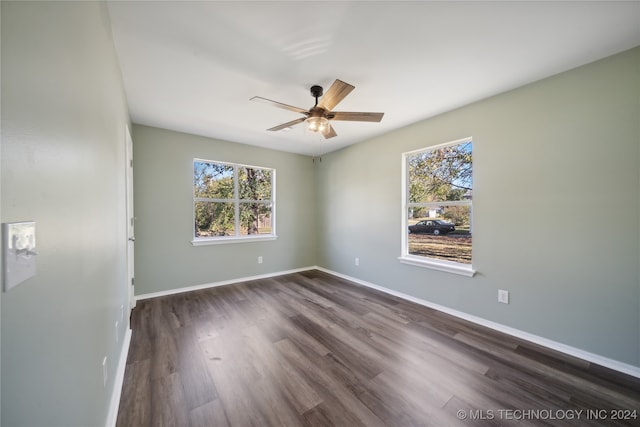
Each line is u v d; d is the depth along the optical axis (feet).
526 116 7.65
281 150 15.52
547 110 7.25
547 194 7.29
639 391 5.49
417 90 7.98
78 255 2.96
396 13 4.90
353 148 14.02
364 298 11.39
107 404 4.36
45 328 2.12
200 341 7.57
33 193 1.93
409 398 5.31
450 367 6.35
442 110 9.50
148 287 11.22
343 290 12.53
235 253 13.76
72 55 2.83
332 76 7.16
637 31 5.40
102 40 4.32
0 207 1.52
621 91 6.13
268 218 15.33
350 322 8.91
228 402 5.17
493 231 8.41
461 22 5.15
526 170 7.66
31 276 1.88
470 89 7.94
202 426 4.59
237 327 8.48
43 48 2.14
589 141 6.59
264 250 14.85
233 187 13.97
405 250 11.57
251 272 14.34
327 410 4.99
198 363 6.48
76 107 2.94
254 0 4.56
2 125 1.56
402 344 7.44
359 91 8.03
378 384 5.73
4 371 1.56
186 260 12.22
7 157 1.61
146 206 11.15
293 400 5.24
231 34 5.46
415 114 9.86
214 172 13.33
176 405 5.07
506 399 5.28
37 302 1.99
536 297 7.52
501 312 8.25
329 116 7.44
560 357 6.77
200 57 6.25
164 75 7.04
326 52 6.11
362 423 4.68
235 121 10.57
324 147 14.87
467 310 9.12
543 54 6.22
